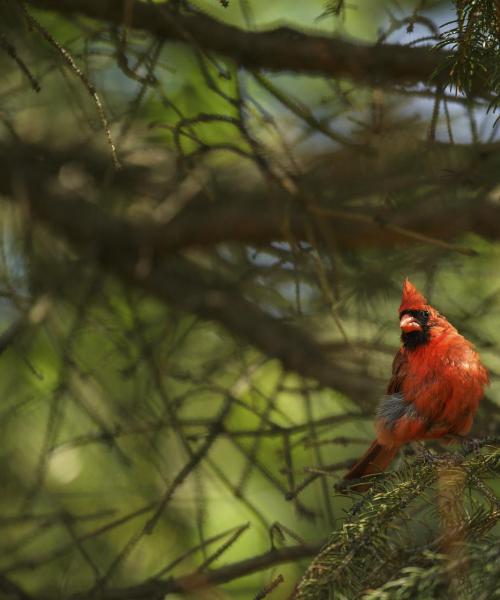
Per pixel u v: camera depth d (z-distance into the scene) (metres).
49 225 11.82
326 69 9.66
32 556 10.69
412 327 8.62
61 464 11.27
